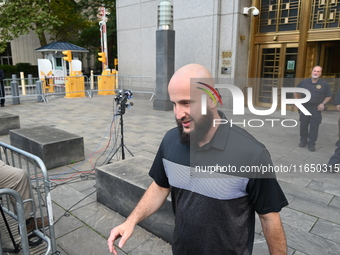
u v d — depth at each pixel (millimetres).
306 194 3494
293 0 8523
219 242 1176
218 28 9430
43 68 13758
